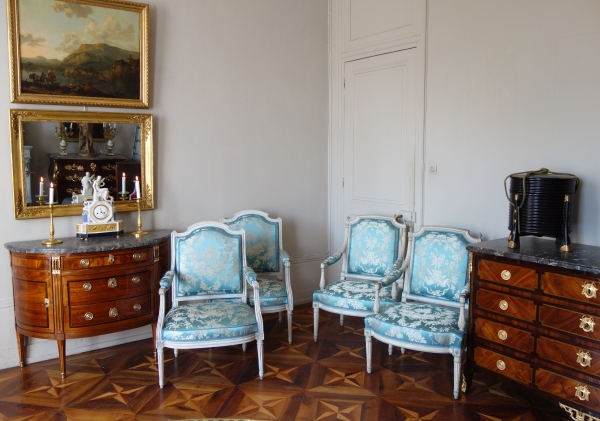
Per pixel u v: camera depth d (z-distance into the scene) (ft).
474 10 10.82
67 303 9.83
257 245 12.71
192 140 12.68
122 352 11.38
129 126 11.59
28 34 10.30
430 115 11.92
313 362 10.76
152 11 11.83
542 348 8.07
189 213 12.78
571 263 7.55
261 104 13.74
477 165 10.98
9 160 10.43
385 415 8.59
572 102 9.31
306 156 14.73
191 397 9.25
